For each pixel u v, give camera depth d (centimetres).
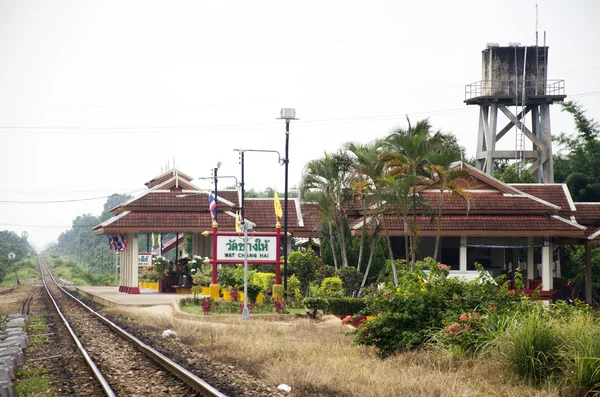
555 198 5128
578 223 5106
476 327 1731
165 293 5291
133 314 3262
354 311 3494
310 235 5394
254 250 3725
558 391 1321
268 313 3375
